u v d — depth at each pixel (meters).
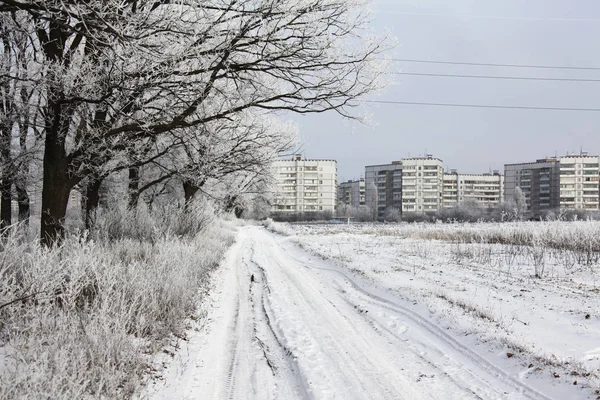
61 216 8.66
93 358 4.24
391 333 7.16
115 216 13.41
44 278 5.18
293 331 7.01
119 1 6.20
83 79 7.64
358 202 168.50
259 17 7.79
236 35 7.82
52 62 8.03
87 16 5.78
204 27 7.55
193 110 8.30
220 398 4.50
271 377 5.15
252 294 10.06
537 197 126.44
